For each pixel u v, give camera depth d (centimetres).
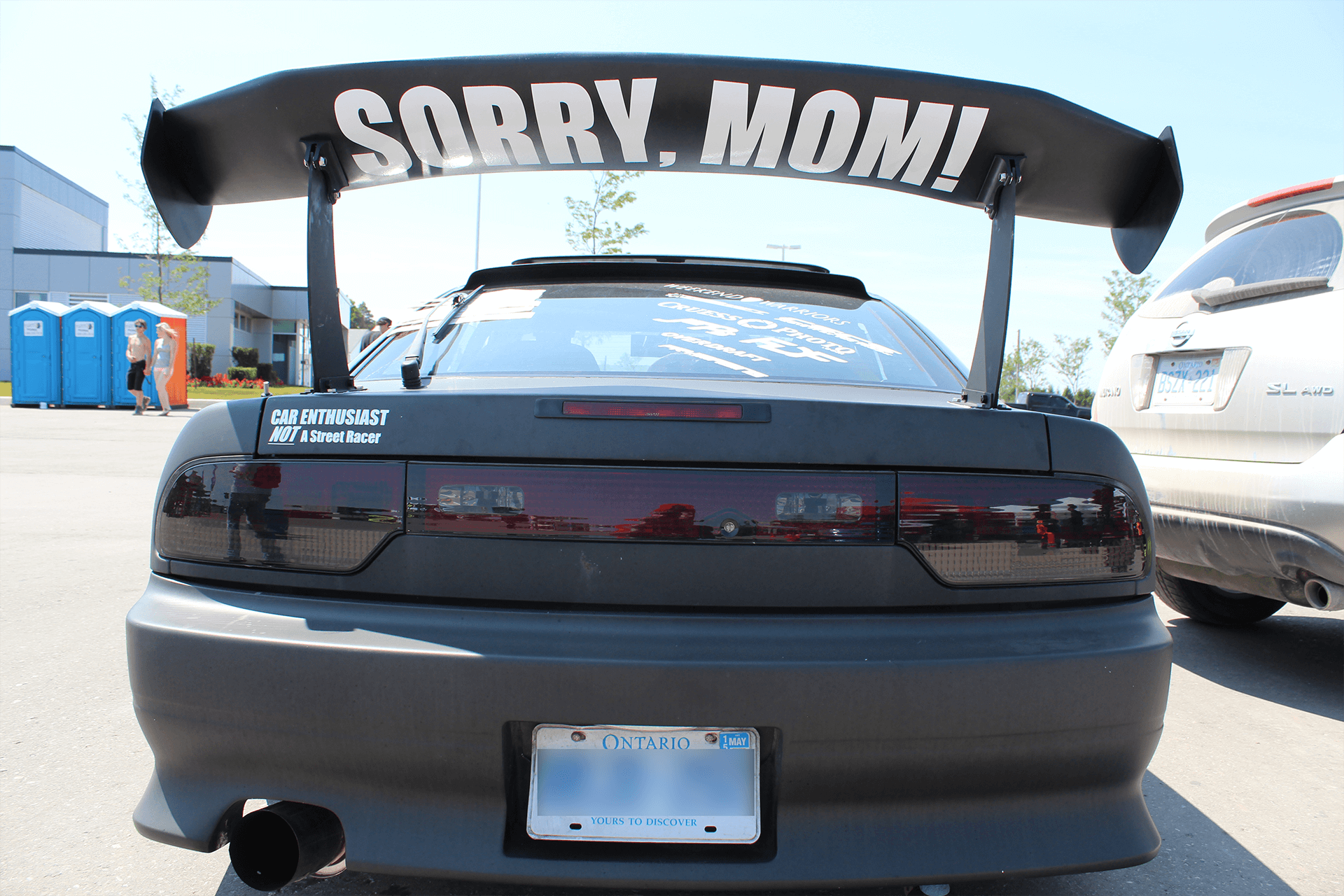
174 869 201
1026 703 149
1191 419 344
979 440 157
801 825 148
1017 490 157
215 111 174
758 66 164
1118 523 162
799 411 153
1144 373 374
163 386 1742
